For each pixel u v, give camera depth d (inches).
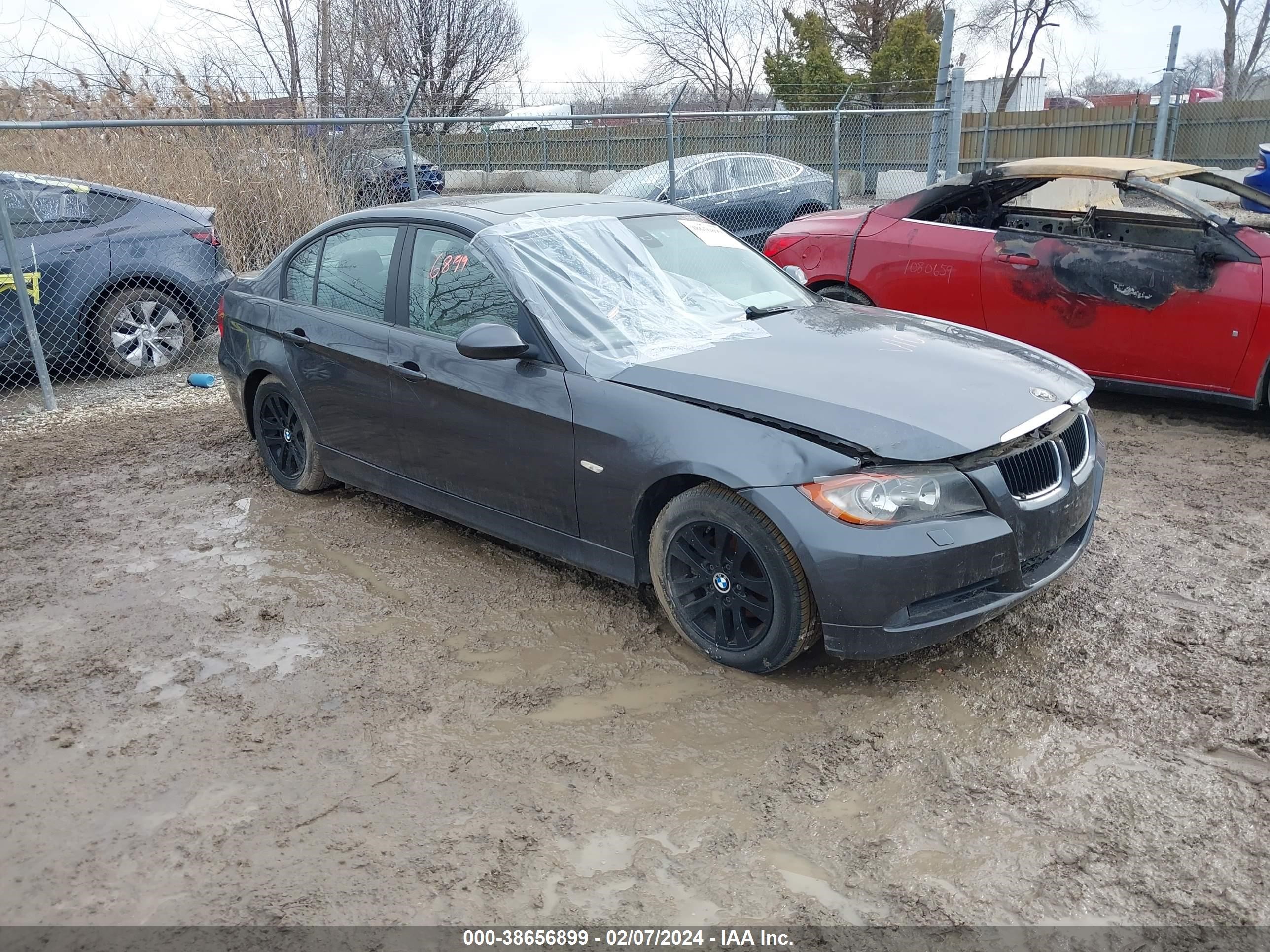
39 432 272.8
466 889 102.3
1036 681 137.2
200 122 303.0
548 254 167.5
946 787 116.2
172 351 333.1
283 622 161.2
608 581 171.3
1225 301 226.7
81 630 160.7
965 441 129.3
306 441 206.5
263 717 134.5
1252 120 697.0
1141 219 263.0
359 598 169.0
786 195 484.4
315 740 129.1
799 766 120.9
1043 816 110.7
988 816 111.0
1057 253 247.4
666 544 143.6
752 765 121.5
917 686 137.2
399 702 137.3
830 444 129.1
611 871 104.6
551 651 149.8
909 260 272.5
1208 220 231.9
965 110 1121.4
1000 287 257.3
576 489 151.8
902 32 1074.7
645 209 193.8
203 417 282.5
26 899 102.5
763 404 135.3
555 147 813.2
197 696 140.3
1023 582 135.4
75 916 100.0
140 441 262.1
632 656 147.5
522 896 101.3
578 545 156.3
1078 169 251.4
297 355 198.2
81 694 141.6
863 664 143.1
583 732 129.1
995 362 153.6
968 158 833.5
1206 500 200.4
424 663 147.3
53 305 304.0
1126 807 111.3
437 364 167.3
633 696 137.1
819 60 1109.7
